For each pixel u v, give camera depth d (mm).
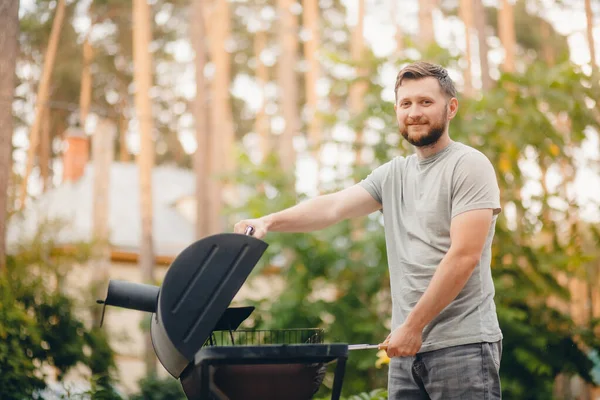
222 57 14914
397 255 2393
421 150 2387
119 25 16891
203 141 13609
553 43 17016
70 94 17641
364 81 8555
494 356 2260
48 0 15438
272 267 8742
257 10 17703
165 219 18797
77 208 16938
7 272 6844
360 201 2547
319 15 17797
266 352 1922
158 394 10656
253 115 19344
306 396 1998
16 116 16047
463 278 2176
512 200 8148
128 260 16922
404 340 2172
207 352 1898
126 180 19484
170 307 1946
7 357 5820
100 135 14203
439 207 2301
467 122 8070
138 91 13641
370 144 8406
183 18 17359
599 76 8203
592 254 8406
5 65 5770
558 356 7785
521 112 8125
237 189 14359
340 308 8242
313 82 15836
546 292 8117
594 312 10109
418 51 8422
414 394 2342
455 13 15328
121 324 12586
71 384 6219
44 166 17594
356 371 8016
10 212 8570
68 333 7156
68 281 8992
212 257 1980
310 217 2520
